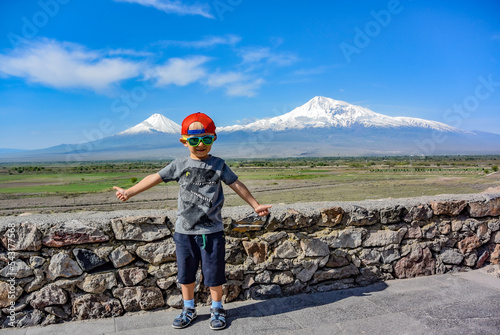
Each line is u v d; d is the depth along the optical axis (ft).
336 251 10.09
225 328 7.86
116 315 8.44
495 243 11.86
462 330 7.63
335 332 7.61
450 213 11.16
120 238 8.39
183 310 8.17
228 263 9.30
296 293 9.77
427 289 9.96
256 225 9.36
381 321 8.09
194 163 8.32
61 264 8.06
